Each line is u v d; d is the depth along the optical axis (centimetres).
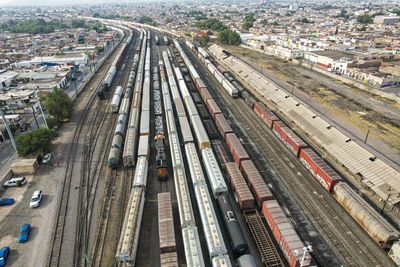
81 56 13512
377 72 9912
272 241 3581
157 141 5691
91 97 9031
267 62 13238
